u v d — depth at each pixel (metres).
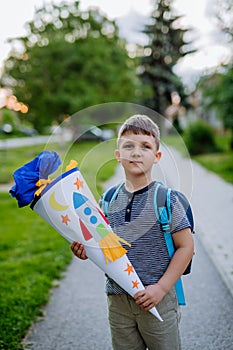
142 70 36.41
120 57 28.23
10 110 26.67
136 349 2.27
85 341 3.57
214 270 5.13
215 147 19.72
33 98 25.28
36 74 24.84
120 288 2.19
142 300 2.09
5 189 11.55
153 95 35.66
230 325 3.73
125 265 2.11
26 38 25.53
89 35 26.30
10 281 4.88
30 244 6.61
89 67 24.92
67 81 24.67
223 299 4.28
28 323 3.80
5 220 8.42
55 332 3.71
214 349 3.36
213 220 7.68
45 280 4.89
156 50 36.38
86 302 4.34
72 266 5.52
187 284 4.71
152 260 2.15
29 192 2.10
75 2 26.91
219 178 12.94
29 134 29.30
